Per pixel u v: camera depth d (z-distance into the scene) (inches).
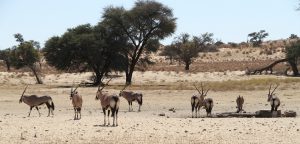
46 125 904.3
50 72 3772.1
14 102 1574.8
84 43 2546.8
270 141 721.0
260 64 4180.6
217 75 2997.0
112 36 2667.3
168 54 4544.8
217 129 839.7
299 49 2810.0
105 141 721.6
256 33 6181.1
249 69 3289.9
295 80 1969.7
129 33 2667.3
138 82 2620.6
